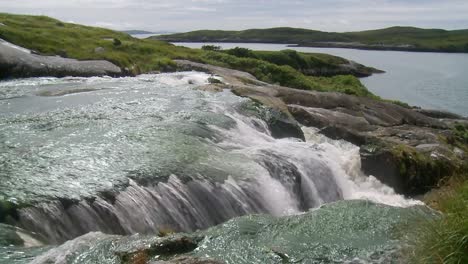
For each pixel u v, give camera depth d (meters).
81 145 20.72
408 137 32.16
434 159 27.36
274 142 26.44
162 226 16.44
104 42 52.19
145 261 11.71
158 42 62.81
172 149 21.02
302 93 38.38
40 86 35.25
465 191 12.56
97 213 15.45
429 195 24.47
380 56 169.88
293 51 81.12
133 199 16.47
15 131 22.55
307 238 14.01
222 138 24.47
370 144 27.33
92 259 11.71
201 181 18.48
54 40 48.12
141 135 22.62
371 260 12.55
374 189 25.83
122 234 15.50
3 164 18.02
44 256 11.85
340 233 14.34
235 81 43.50
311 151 25.47
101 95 32.12
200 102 30.56
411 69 116.62
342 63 97.31
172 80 41.62
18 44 44.34
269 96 35.09
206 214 17.75
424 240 11.18
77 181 16.84
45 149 19.98
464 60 153.00
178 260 11.28
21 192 15.53
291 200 21.25
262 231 14.40
